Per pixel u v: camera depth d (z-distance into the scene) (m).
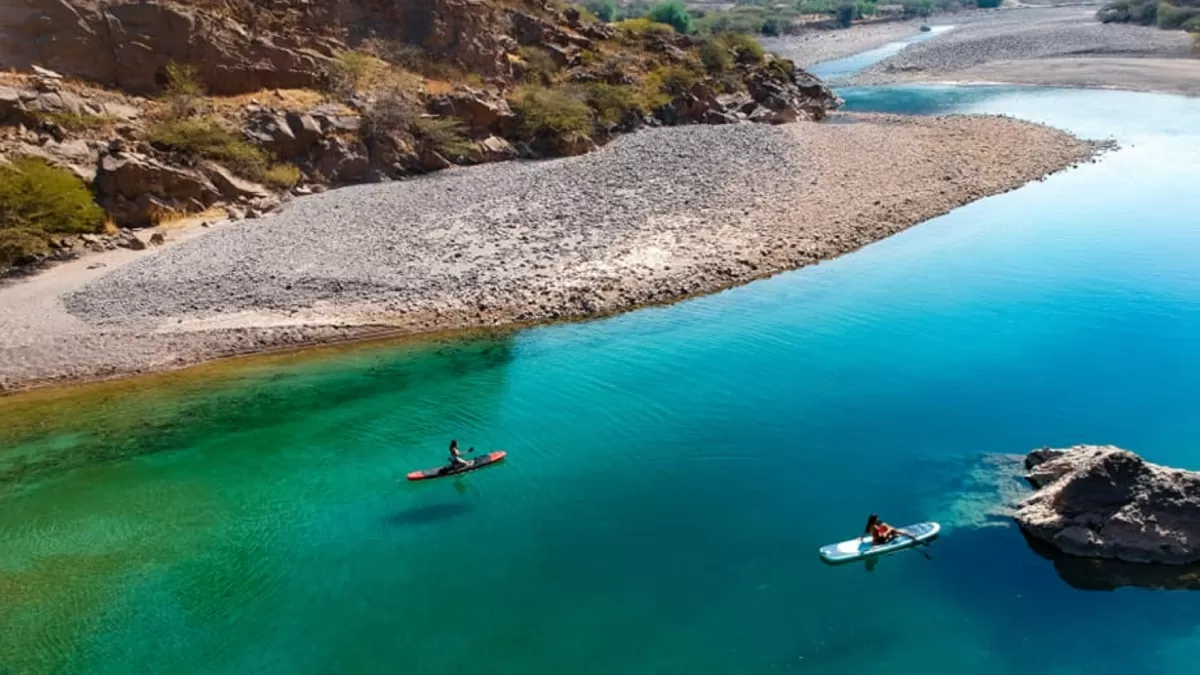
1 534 18.97
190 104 44.78
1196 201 40.81
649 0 191.12
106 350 27.69
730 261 34.03
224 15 50.06
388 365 27.09
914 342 27.17
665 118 64.38
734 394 24.28
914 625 15.38
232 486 20.73
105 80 45.94
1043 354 25.95
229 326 29.08
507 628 15.66
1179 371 24.53
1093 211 40.09
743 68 75.69
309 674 14.74
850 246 36.31
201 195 40.28
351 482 20.78
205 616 16.23
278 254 34.84
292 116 46.12
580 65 66.81
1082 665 14.44
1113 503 16.97
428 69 58.41
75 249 35.28
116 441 23.00
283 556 17.98
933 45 113.56
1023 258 34.38
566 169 47.66
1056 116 64.62
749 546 17.73
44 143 38.91
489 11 63.50
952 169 47.19
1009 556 16.98
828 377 25.06
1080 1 174.00
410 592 16.73
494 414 23.78
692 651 14.94
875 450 21.14
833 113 73.62
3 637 15.82
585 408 23.89
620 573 17.06
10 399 25.36
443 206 40.91
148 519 19.44
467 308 30.48
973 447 21.06
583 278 32.41
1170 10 109.31
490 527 18.78
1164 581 16.09
